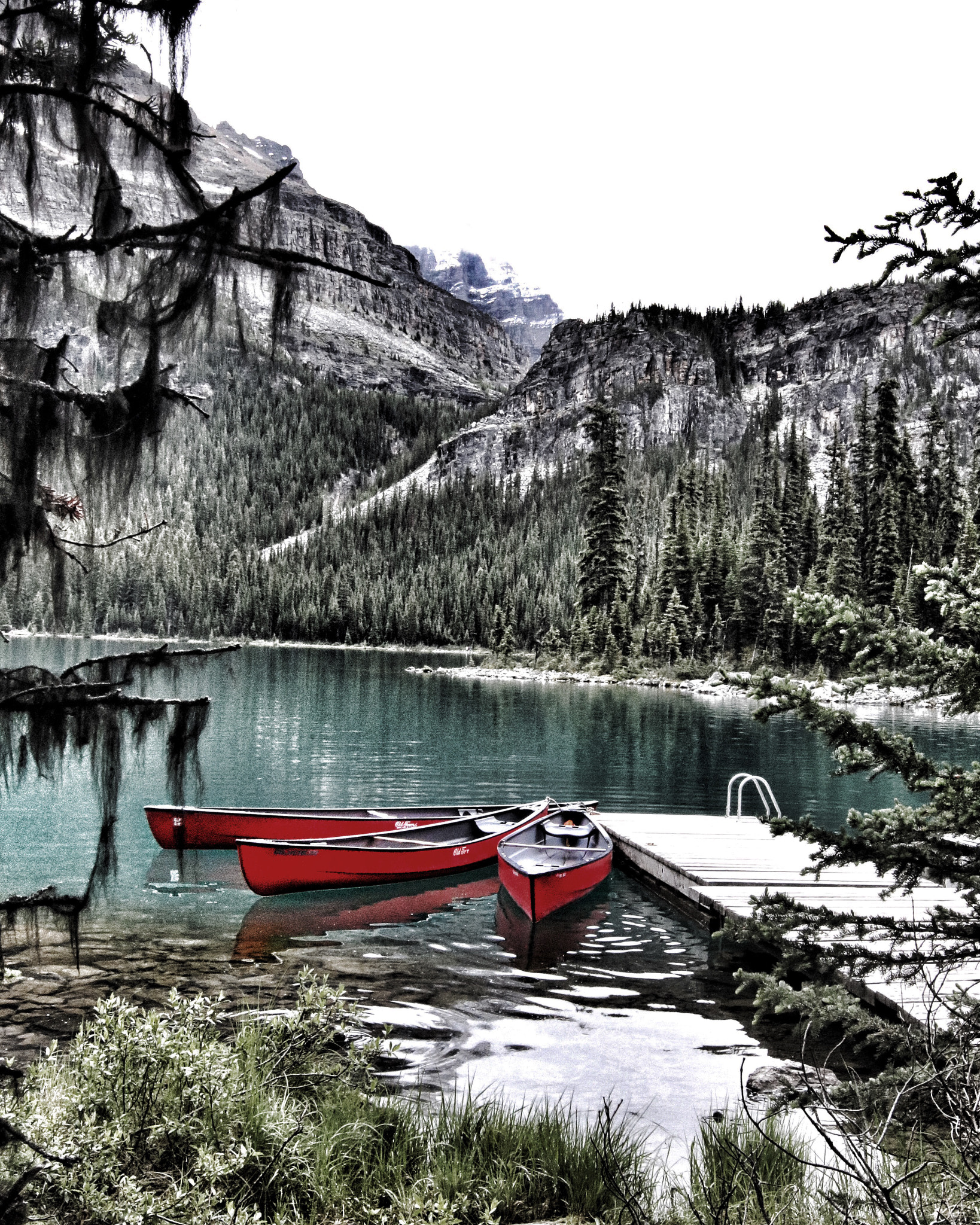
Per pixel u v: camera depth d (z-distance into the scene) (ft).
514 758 92.58
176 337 9.89
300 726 115.65
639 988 32.96
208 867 49.19
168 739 10.88
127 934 37.09
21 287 9.45
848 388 650.84
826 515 270.87
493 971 34.58
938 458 337.72
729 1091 24.30
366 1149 18.66
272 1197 16.51
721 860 45.44
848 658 11.51
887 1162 14.46
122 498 10.09
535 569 444.96
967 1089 12.11
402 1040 27.45
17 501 9.56
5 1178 10.88
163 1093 16.98
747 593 238.48
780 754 100.48
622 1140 20.30
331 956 35.88
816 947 12.21
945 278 10.32
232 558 508.53
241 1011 28.35
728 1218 15.60
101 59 9.50
